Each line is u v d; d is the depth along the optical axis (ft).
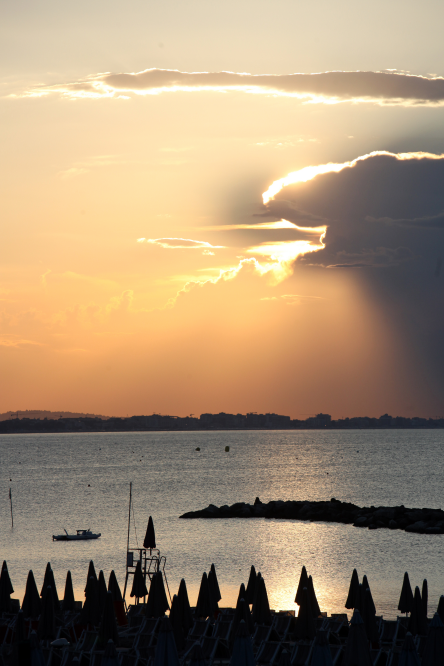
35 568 330.95
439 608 176.96
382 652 167.02
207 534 440.86
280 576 304.71
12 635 185.26
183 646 172.65
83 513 559.38
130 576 314.35
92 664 160.15
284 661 146.10
